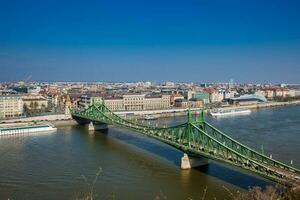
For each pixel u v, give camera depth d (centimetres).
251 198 6919
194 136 14600
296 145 17838
